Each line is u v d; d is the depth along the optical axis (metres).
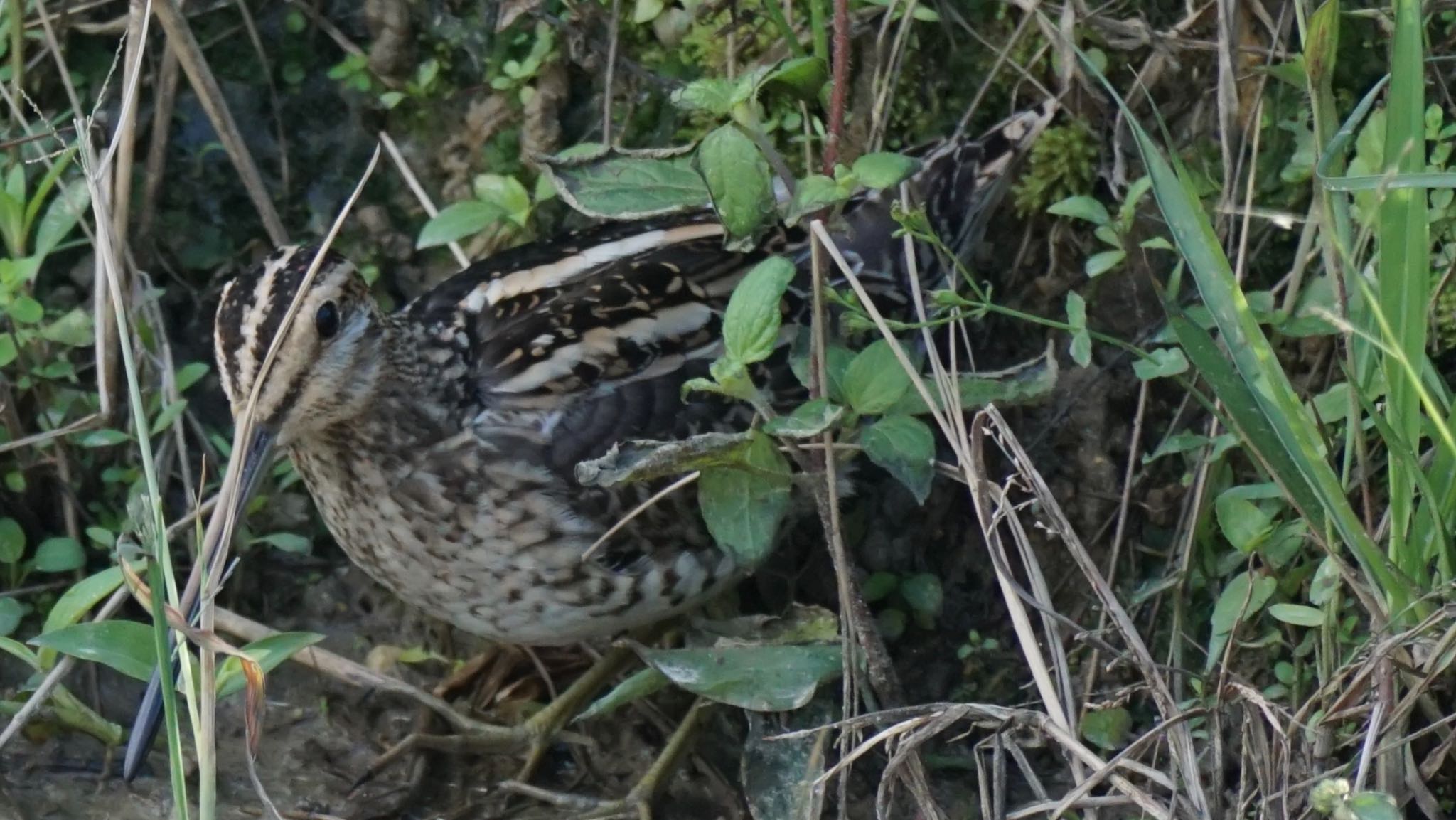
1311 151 6.08
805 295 6.15
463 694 6.59
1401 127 4.60
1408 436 4.76
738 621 5.96
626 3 6.87
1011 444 5.26
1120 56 6.45
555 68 6.98
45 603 6.57
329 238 5.10
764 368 6.11
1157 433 6.38
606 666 6.37
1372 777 4.96
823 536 6.57
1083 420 6.45
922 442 5.20
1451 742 5.01
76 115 5.71
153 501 4.60
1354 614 5.68
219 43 7.28
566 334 6.07
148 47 7.19
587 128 7.05
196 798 5.94
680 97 5.08
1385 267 4.67
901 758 5.05
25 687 6.04
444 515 5.98
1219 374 4.98
